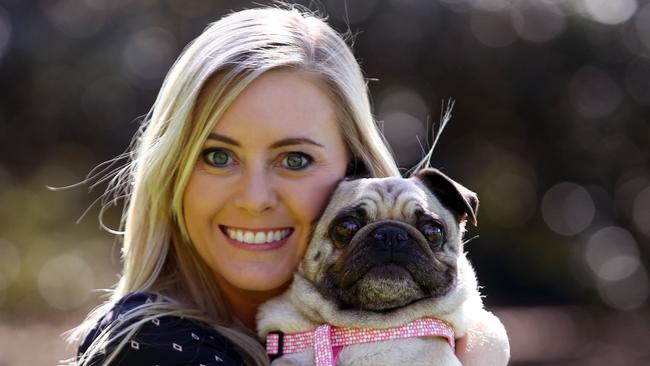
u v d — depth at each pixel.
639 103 16.53
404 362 3.37
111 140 15.45
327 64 3.78
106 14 15.88
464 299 3.60
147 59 15.40
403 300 3.47
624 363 12.65
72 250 15.59
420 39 15.62
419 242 3.51
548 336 14.04
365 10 15.12
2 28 15.75
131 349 3.24
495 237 17.56
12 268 15.37
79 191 15.79
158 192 3.71
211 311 3.73
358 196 3.62
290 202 3.63
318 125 3.69
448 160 16.58
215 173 3.58
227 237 3.64
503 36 16.20
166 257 3.84
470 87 16.27
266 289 3.66
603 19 16.62
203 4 15.20
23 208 15.91
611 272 17.05
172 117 3.66
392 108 15.77
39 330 12.88
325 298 3.55
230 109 3.55
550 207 17.45
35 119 15.79
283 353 3.54
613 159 16.84
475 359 3.55
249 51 3.59
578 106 16.69
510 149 17.17
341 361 3.40
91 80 15.54
